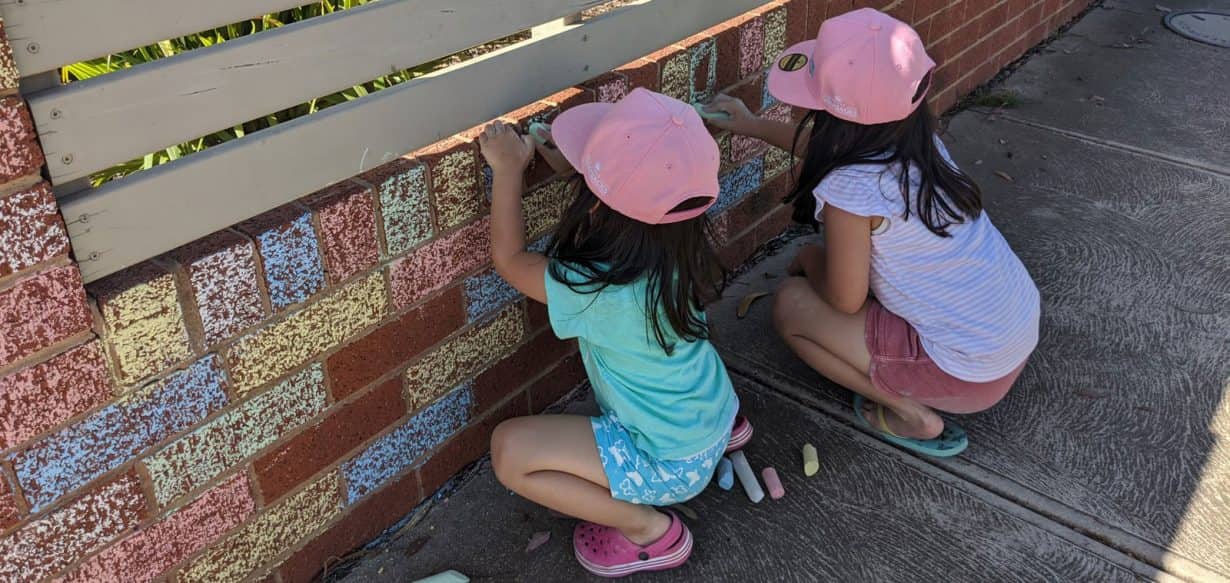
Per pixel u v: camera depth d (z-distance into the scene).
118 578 1.69
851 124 2.12
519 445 2.00
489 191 2.06
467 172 1.99
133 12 1.42
